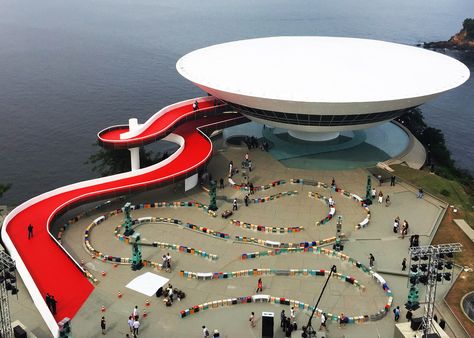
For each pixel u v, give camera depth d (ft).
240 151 383.45
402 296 224.74
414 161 375.04
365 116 326.44
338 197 313.73
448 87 319.68
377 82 345.72
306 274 240.12
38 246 247.50
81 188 293.84
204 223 284.41
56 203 279.69
